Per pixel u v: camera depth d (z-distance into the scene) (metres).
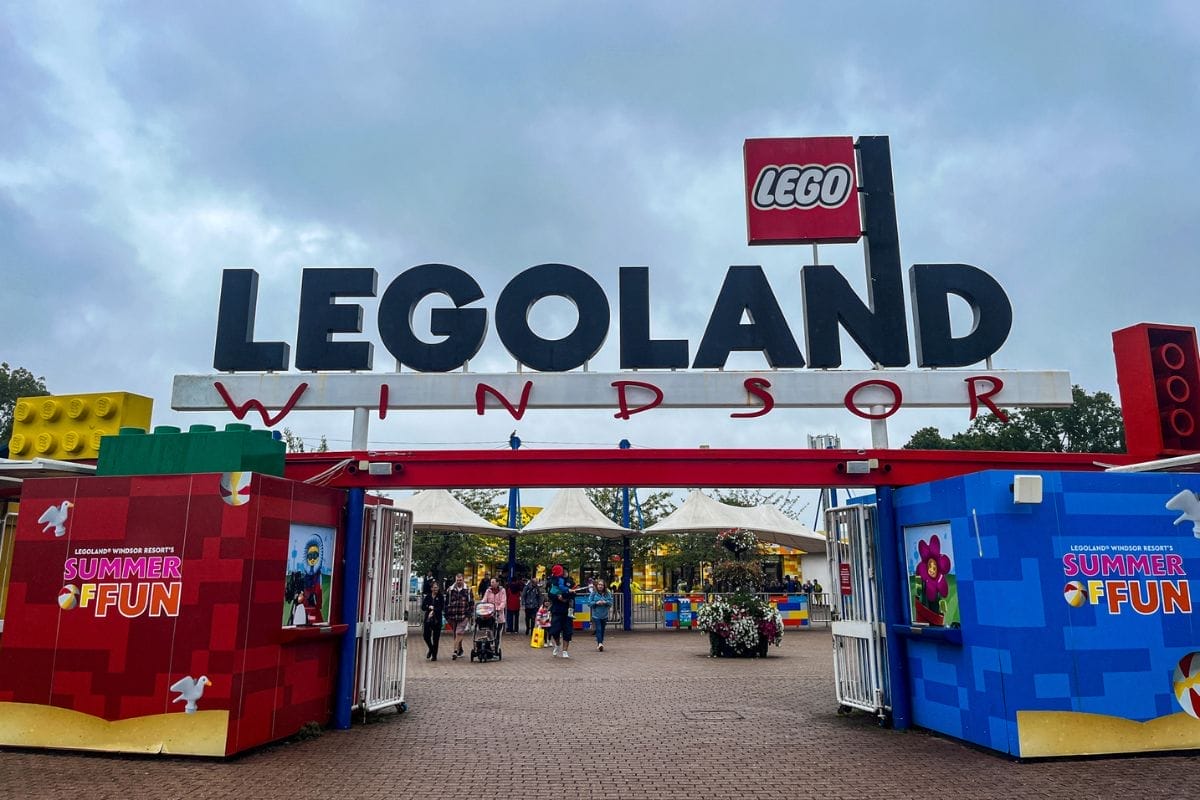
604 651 18.45
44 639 7.71
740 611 17.12
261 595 7.74
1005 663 7.32
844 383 10.92
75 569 7.79
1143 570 7.57
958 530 8.03
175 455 8.16
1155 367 10.04
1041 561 7.44
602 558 33.94
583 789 6.36
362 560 9.56
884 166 12.28
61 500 7.98
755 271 11.57
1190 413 9.86
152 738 7.31
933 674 8.52
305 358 11.38
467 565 34.94
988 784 6.41
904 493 9.12
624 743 8.16
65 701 7.55
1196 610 7.57
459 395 11.04
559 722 9.36
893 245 11.87
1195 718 7.39
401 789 6.31
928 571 8.64
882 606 9.31
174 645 7.43
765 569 30.12
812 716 9.73
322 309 11.59
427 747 7.93
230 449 8.09
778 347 11.23
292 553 8.29
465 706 10.52
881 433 10.75
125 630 7.56
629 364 11.37
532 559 34.62
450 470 9.20
